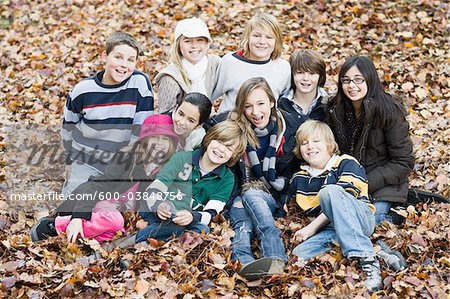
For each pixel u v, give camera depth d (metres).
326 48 7.31
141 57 7.37
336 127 4.55
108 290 3.65
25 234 4.34
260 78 4.46
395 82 6.60
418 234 4.17
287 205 4.54
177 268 3.88
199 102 4.36
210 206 4.30
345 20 7.82
